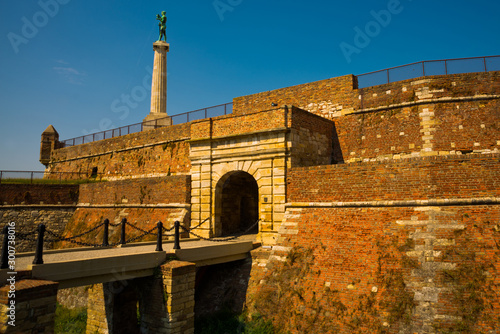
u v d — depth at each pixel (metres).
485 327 10.18
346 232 14.70
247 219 23.55
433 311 10.96
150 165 30.78
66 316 19.16
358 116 21.14
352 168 15.66
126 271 12.78
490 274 11.15
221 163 20.25
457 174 13.45
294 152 18.11
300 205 16.92
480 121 18.34
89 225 28.66
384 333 11.19
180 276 13.32
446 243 12.40
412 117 19.48
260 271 16.55
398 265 12.56
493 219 12.38
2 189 29.94
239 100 26.11
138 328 16.53
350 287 12.82
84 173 38.50
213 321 15.38
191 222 21.09
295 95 23.66
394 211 14.23
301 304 13.34
